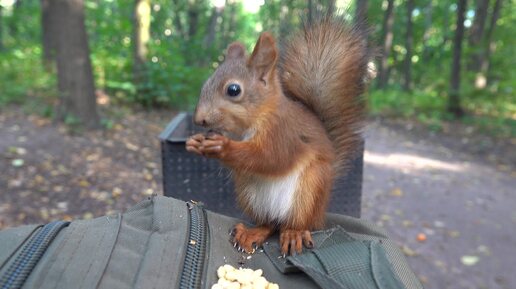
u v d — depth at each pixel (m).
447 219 6.76
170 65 12.66
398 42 33.53
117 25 14.74
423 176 9.02
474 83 18.36
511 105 17.28
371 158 10.31
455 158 10.92
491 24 20.12
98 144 7.80
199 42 18.92
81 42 8.37
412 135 13.85
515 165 10.45
